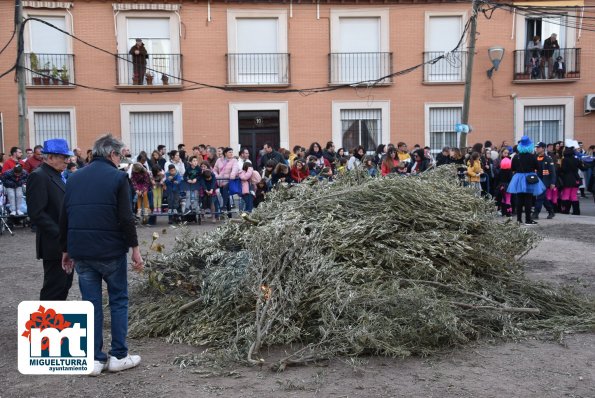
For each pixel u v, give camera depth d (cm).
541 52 2278
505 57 2272
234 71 2184
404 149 1744
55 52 2109
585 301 652
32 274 902
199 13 2161
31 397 452
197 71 2177
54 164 579
